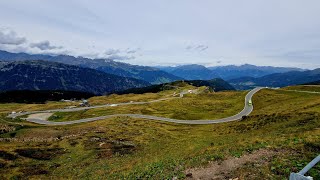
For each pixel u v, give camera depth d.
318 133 29.69
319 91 166.25
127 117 145.38
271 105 136.25
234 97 194.88
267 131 55.69
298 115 68.44
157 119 142.75
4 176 47.06
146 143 80.19
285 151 24.69
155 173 27.41
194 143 53.84
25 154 63.12
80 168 50.25
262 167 21.14
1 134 101.81
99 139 83.62
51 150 69.19
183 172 24.41
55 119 164.50
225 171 22.34
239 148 29.00
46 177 46.59
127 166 38.03
